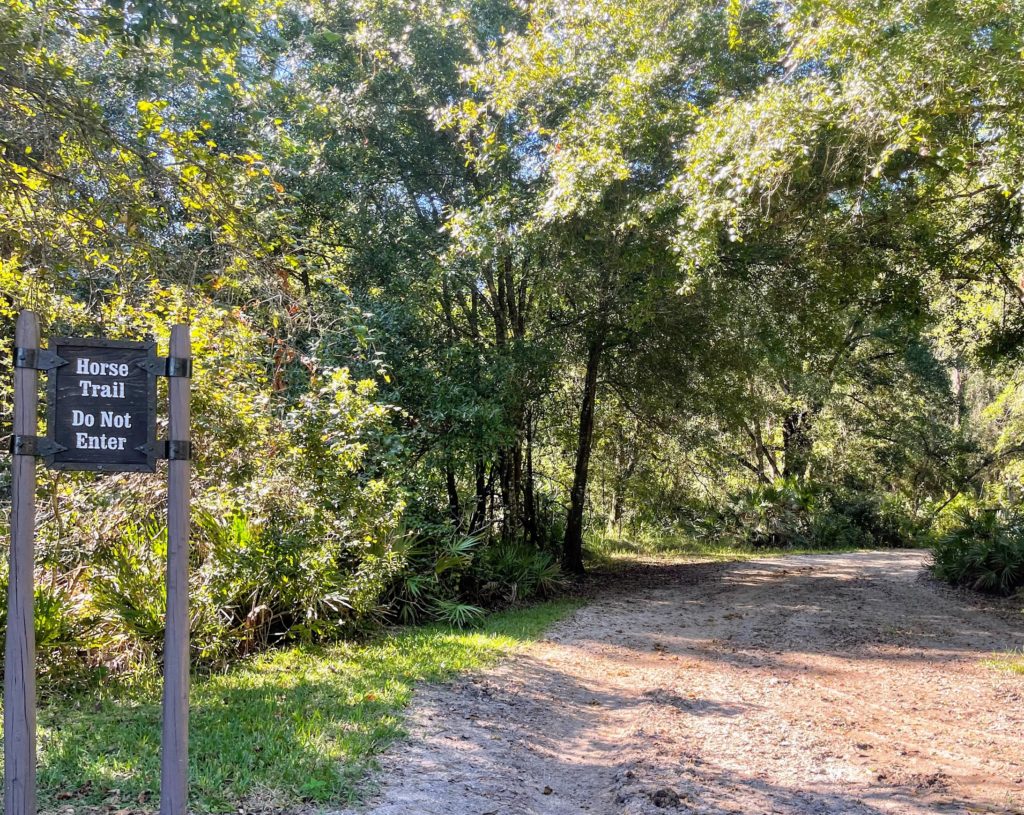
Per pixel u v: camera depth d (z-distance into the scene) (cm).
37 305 717
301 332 1066
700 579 1755
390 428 948
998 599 1462
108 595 743
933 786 581
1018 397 2317
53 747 521
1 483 732
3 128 630
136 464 375
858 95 830
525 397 1491
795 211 1104
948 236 1266
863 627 1219
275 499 830
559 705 777
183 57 645
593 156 1047
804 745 672
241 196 789
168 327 744
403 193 1488
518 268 1490
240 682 723
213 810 437
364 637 986
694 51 1194
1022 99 784
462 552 1241
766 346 1456
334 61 1398
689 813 504
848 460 3025
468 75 1169
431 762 555
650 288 1225
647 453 2277
